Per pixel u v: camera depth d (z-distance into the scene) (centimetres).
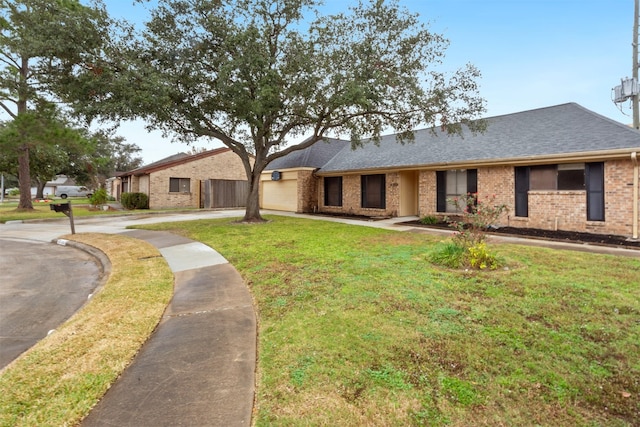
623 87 1310
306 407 230
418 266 599
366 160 1678
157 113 1070
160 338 348
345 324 360
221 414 225
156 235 1052
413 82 1059
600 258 648
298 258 682
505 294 446
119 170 5300
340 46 1095
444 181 1333
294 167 1856
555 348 306
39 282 611
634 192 897
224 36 1062
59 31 974
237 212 1902
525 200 1112
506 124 1373
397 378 263
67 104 1416
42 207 2339
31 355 307
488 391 246
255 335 352
